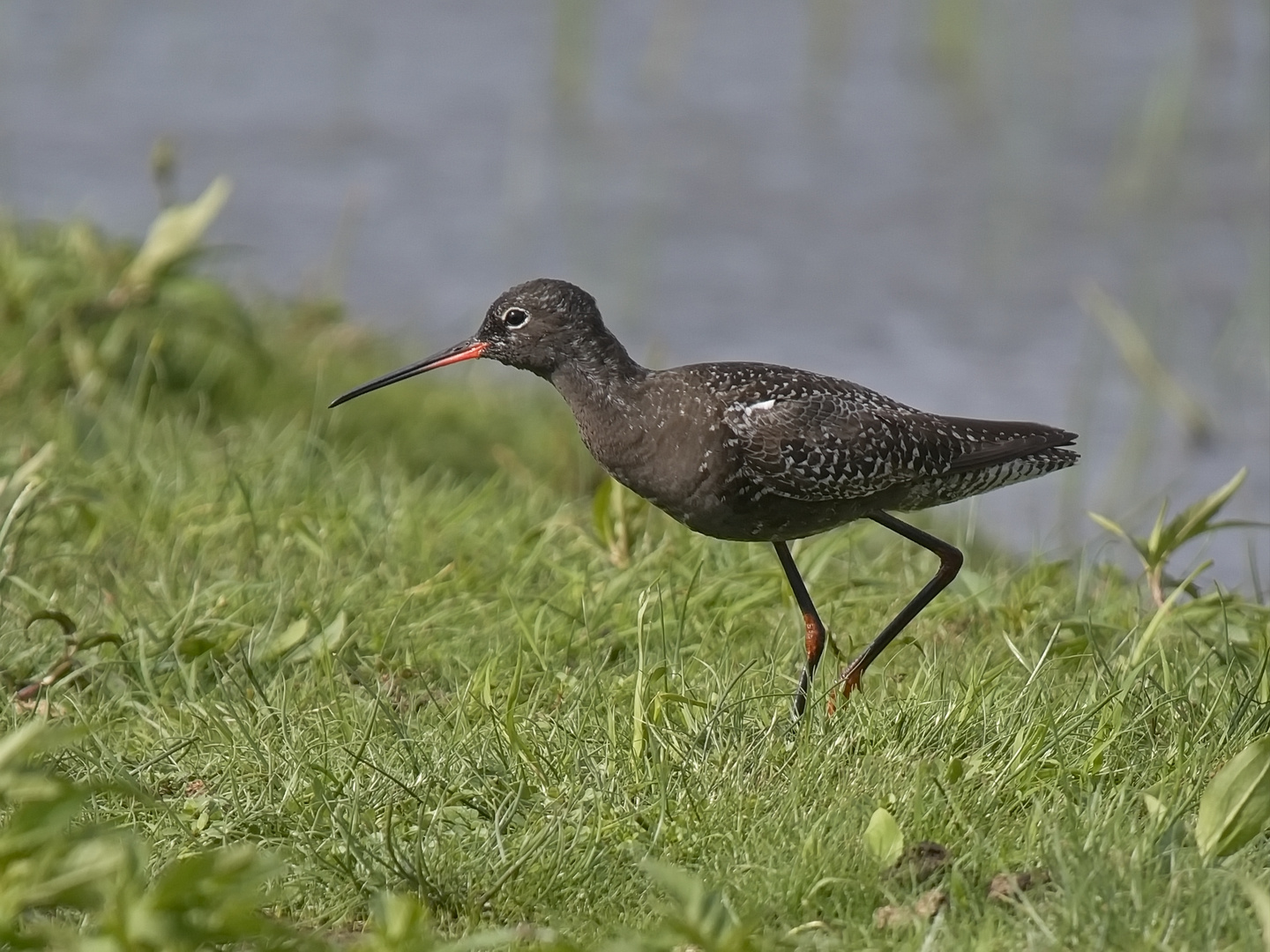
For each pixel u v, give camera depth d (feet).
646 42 101.40
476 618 36.14
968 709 29.50
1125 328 64.39
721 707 29.63
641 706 28.71
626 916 25.25
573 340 34.45
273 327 62.03
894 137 90.94
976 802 26.94
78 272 51.78
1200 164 86.58
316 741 29.71
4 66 94.12
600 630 35.24
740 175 86.17
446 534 40.37
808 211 83.30
